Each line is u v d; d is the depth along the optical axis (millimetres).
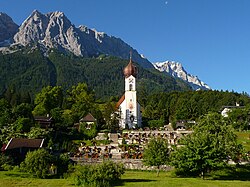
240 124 145625
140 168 78125
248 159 81188
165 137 116062
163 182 59156
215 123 81625
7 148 80250
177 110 172000
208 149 66812
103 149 98625
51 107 154000
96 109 155000
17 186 55094
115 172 59406
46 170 64875
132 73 157250
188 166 66688
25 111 118625
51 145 92062
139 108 156250
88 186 54781
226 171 74500
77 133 122562
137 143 107438
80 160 80312
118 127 144250
